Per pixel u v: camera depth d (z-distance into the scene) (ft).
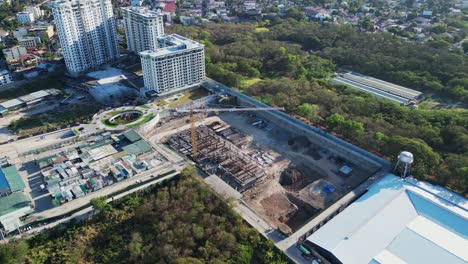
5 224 494.18
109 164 634.02
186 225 495.82
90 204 536.42
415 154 606.14
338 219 504.43
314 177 652.89
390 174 599.16
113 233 506.48
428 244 463.83
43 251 476.54
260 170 654.12
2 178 570.05
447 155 628.69
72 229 507.30
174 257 452.76
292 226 549.13
